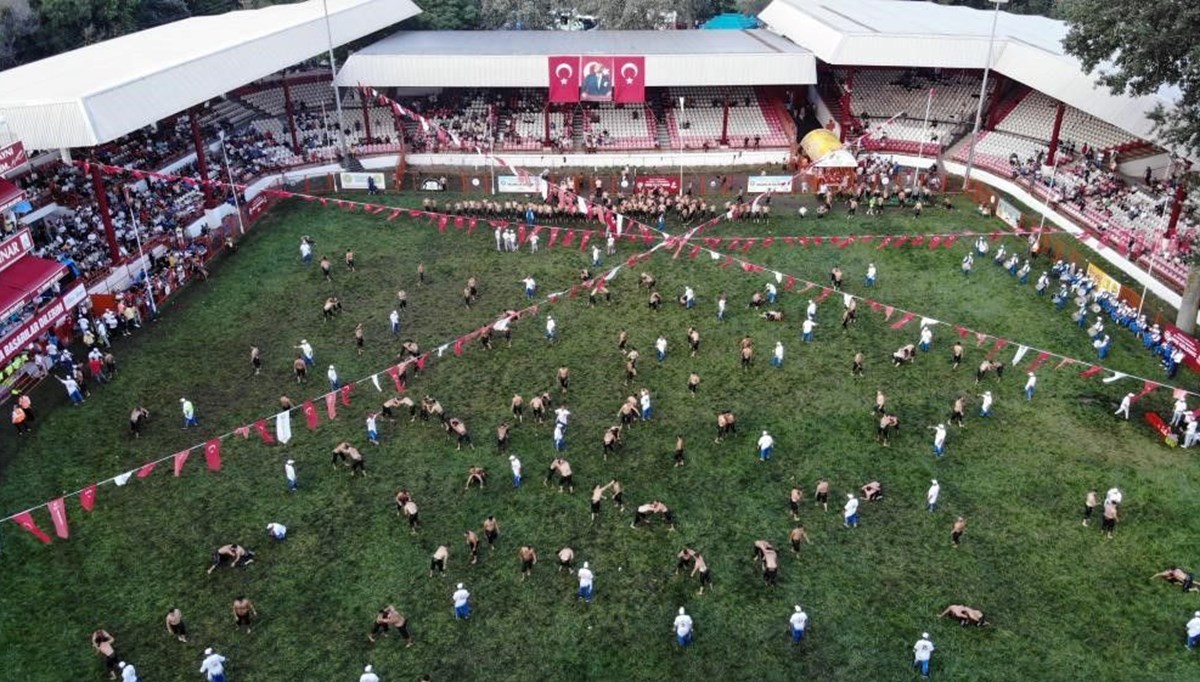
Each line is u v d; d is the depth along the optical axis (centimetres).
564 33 8375
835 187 6525
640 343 4800
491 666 3000
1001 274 5481
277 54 6325
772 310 5072
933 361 4638
